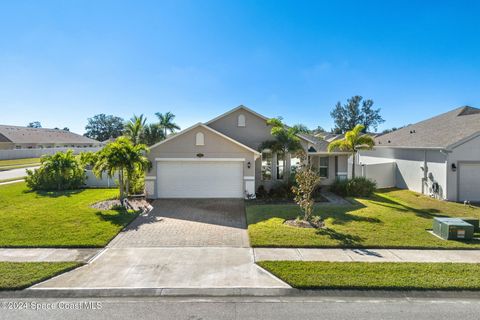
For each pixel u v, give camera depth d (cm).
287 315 532
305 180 1154
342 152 1931
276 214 1260
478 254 824
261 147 1773
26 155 4362
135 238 958
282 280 662
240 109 1866
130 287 631
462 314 535
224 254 823
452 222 957
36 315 534
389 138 2425
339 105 7606
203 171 1642
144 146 1524
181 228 1074
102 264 751
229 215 1272
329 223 1114
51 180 1889
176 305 568
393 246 876
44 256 798
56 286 634
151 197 1627
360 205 1448
